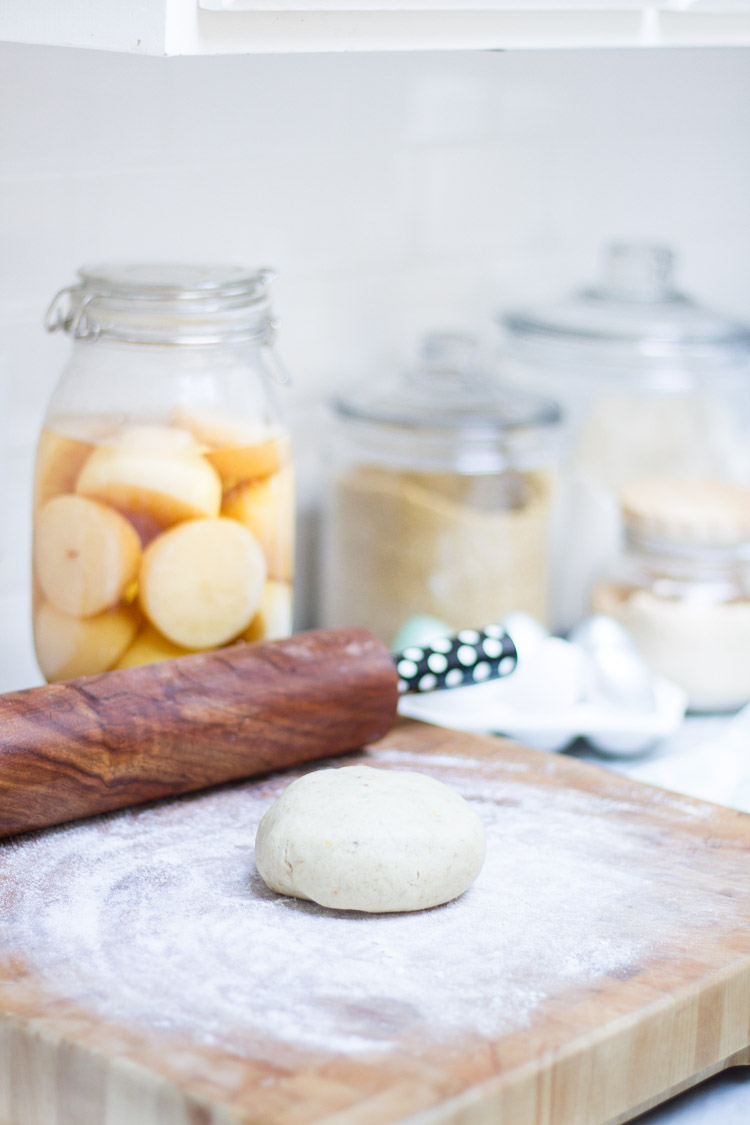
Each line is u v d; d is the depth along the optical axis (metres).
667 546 1.46
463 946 1.05
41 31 1.10
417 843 1.06
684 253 1.79
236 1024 0.99
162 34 1.03
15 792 1.10
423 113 1.51
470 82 1.54
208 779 1.16
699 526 1.45
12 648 1.35
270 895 1.08
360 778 1.11
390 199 1.50
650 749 1.38
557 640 1.36
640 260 1.55
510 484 1.42
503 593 1.43
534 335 1.52
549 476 1.46
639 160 1.71
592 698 1.34
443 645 1.26
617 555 1.50
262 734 1.17
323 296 1.48
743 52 1.79
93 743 1.12
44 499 1.20
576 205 1.66
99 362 1.20
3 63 1.25
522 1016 1.00
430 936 1.05
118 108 1.32
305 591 1.53
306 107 1.43
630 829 1.15
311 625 1.54
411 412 1.42
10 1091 1.00
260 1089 0.95
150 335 1.19
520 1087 0.97
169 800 1.16
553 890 1.09
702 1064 1.04
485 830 1.14
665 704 1.37
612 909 1.08
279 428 1.23
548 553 1.47
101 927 1.05
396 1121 0.94
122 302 1.18
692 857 1.13
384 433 1.42
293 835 1.07
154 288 1.17
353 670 1.20
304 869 1.06
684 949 1.05
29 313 1.30
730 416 1.57
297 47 1.08
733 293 1.87
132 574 1.18
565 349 1.53
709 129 1.78
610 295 1.55
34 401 1.32
